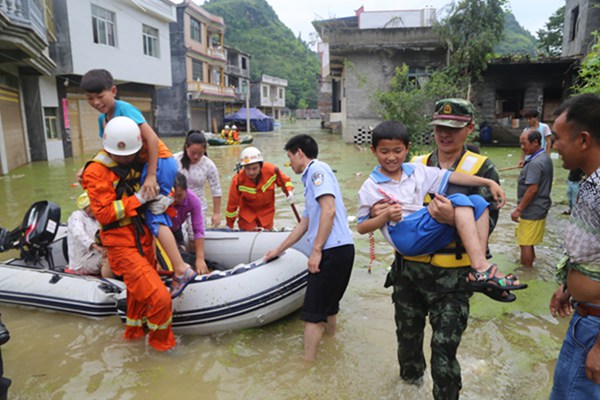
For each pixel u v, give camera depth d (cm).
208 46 3603
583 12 1614
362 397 284
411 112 1362
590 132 182
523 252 484
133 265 327
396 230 243
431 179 251
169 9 2220
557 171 1101
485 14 1667
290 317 398
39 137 1560
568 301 221
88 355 340
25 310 415
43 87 1574
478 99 1805
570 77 1700
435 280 247
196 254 415
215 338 361
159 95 3166
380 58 1859
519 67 1761
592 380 185
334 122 3033
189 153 491
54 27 1589
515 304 399
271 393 291
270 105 5525
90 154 1834
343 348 342
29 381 308
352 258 326
